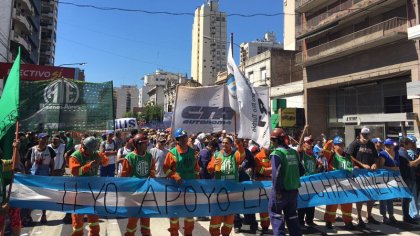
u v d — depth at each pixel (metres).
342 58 27.19
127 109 145.25
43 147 8.17
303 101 31.53
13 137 5.08
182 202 6.38
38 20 61.31
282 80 36.69
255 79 39.41
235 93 8.33
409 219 8.16
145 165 6.40
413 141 9.08
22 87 9.52
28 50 51.66
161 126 43.09
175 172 6.23
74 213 6.06
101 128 9.95
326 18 29.67
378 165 8.20
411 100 23.00
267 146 7.62
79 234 6.07
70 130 9.76
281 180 5.55
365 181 7.94
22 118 9.42
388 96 24.92
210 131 9.23
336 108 30.45
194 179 6.50
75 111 9.83
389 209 8.16
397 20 22.47
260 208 6.80
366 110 26.98
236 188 6.71
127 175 6.30
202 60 73.19
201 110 9.20
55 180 6.09
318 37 31.52
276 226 5.50
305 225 7.88
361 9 24.73
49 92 9.72
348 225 7.61
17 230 5.81
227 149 6.84
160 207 6.28
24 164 8.87
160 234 7.18
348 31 28.03
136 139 6.39
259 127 7.77
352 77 25.95
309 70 30.94
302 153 7.89
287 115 30.52
